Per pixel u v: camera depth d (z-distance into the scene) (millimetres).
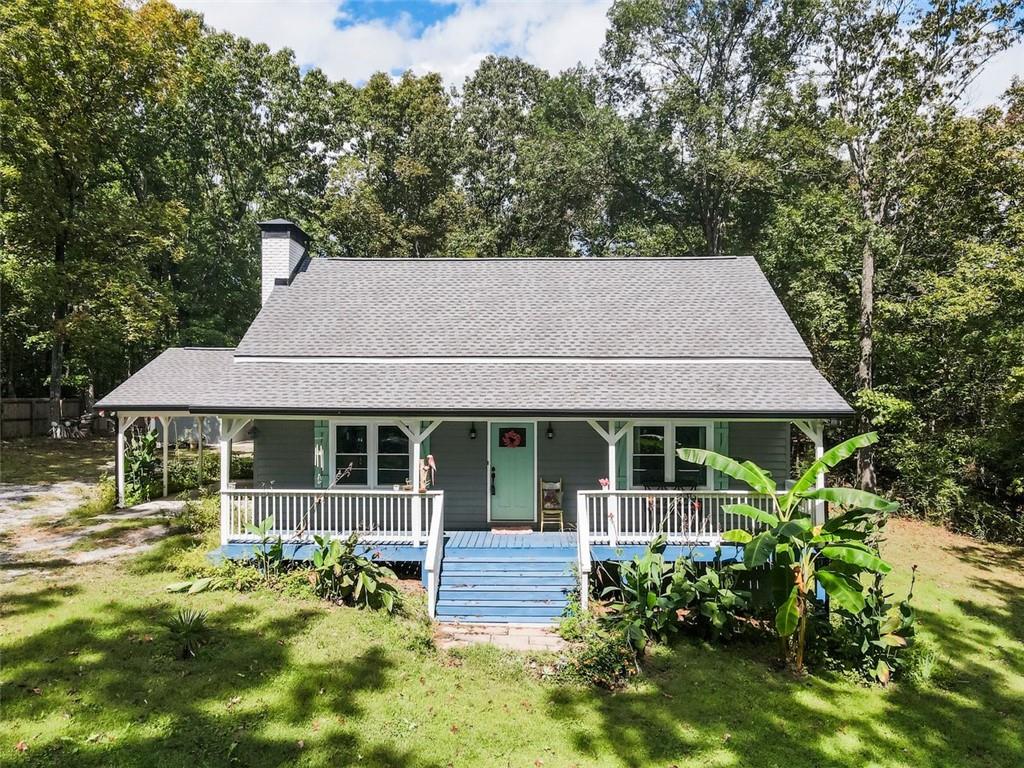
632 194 31109
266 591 9828
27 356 33406
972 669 9422
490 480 13406
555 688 8195
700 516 12281
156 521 13914
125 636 7973
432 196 36938
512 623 10250
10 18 21531
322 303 14953
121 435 15570
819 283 21172
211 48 32344
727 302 14945
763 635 9789
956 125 17750
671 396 11914
